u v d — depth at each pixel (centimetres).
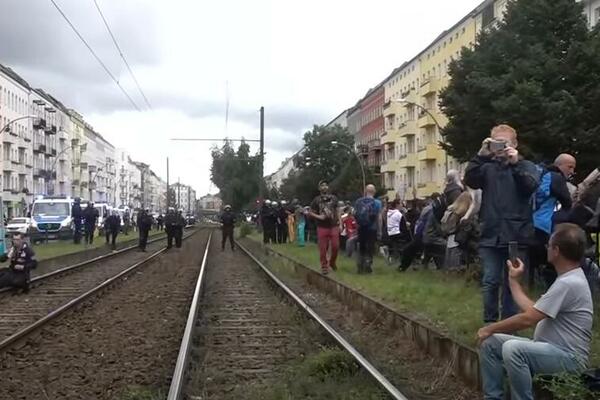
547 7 3838
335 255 1812
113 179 18538
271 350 1049
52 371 930
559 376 575
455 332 895
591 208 934
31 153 10869
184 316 1395
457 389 771
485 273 825
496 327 623
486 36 4062
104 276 2281
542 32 3875
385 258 2014
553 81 3712
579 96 3659
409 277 1583
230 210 3788
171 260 3053
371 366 830
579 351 591
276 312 1424
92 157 15675
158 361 984
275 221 3578
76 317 1396
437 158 7862
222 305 1555
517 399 591
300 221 3225
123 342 1130
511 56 3894
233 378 877
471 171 823
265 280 2109
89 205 3728
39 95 11419
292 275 2162
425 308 1114
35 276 2172
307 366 888
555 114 3556
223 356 1006
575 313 591
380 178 10000
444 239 1648
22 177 10350
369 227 1720
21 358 1011
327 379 840
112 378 889
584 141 3572
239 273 2380
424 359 915
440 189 7812
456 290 1293
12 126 9712
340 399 758
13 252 1806
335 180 9069
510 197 802
